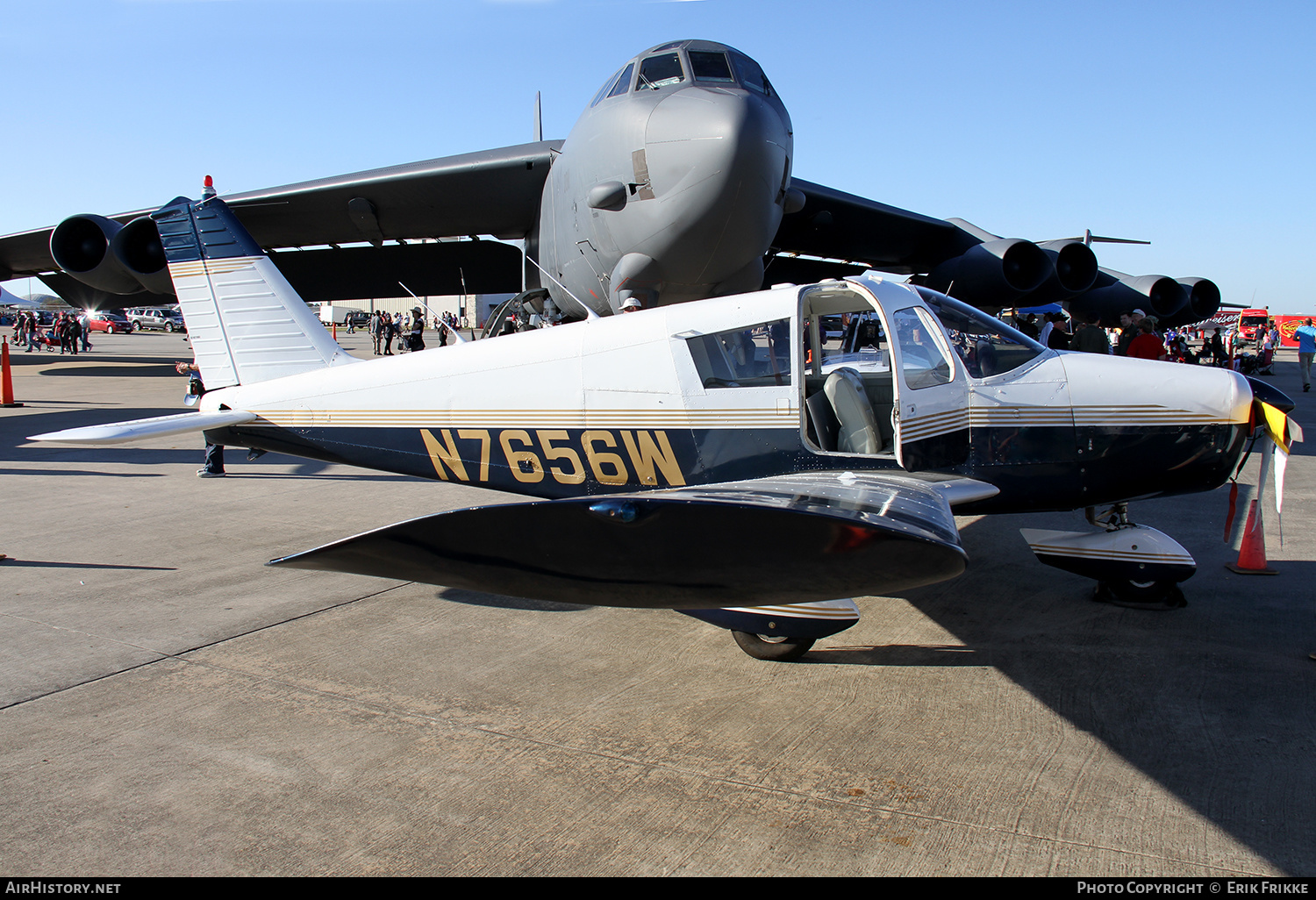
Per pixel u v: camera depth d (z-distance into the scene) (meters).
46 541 6.01
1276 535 6.10
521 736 3.12
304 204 11.98
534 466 4.82
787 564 2.67
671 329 4.46
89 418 12.64
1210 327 47.09
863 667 3.78
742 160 7.57
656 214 7.94
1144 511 6.95
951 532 2.74
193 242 5.73
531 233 12.78
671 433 4.46
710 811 2.63
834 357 5.27
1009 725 3.20
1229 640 4.06
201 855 2.41
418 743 3.07
